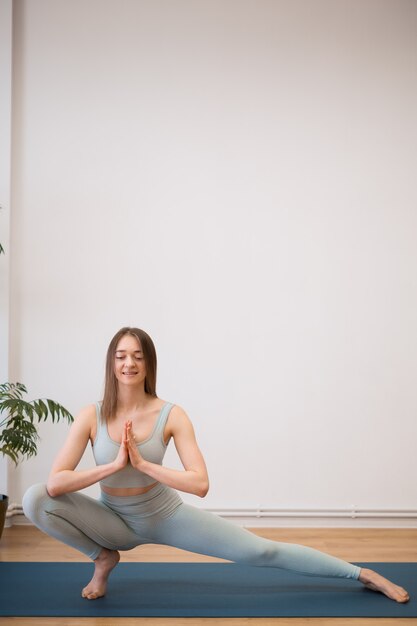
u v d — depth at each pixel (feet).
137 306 14.52
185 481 9.21
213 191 14.60
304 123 14.66
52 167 14.62
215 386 14.48
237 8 14.76
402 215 14.55
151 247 14.55
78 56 14.73
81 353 14.49
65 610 9.30
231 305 14.51
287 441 14.44
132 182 14.62
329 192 14.60
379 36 14.73
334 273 14.52
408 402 14.44
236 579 10.69
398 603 9.64
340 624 8.93
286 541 13.25
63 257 14.53
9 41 14.40
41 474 14.43
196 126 14.66
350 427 14.44
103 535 9.71
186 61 14.73
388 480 14.39
